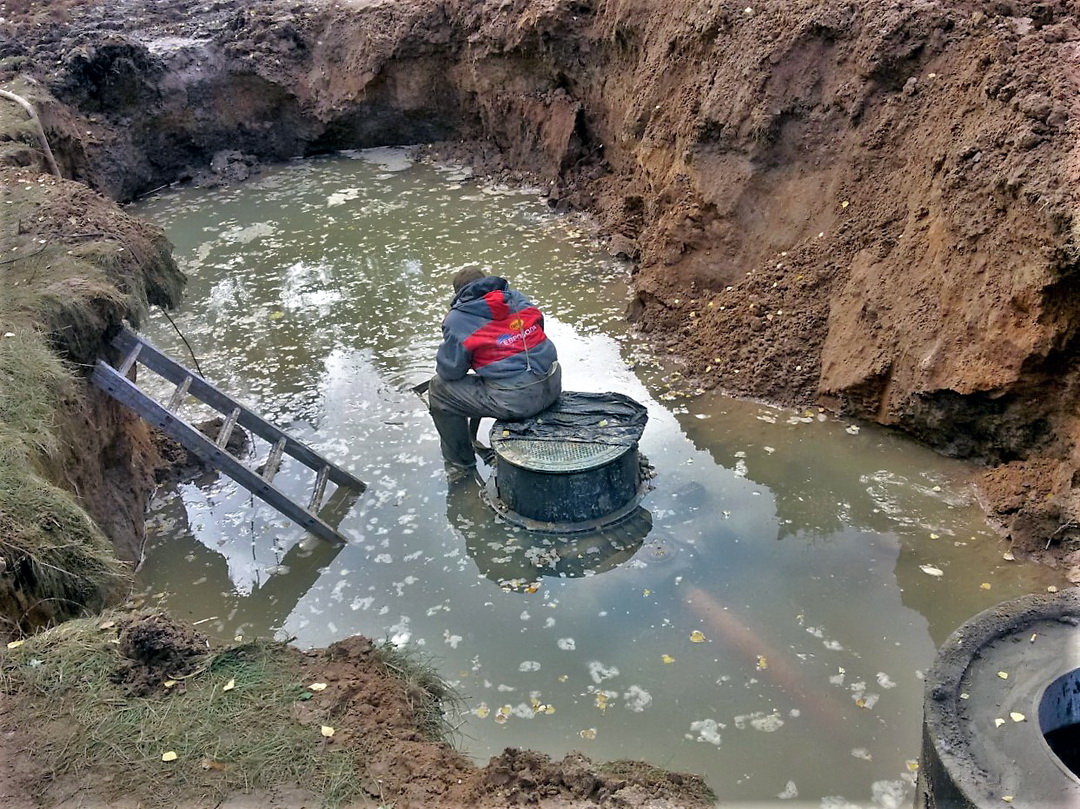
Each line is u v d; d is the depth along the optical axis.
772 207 7.68
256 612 5.37
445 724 4.22
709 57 8.39
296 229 11.18
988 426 5.86
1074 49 5.98
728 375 7.12
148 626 4.00
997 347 5.64
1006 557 5.23
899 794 3.96
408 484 6.36
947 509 5.67
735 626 4.94
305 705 3.80
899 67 6.96
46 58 12.89
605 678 4.68
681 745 4.27
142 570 5.78
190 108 13.49
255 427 6.42
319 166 13.73
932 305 6.13
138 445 6.56
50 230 7.02
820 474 6.09
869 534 5.53
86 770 3.45
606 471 5.66
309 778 3.45
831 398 6.65
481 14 12.27
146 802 3.33
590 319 8.28
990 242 5.77
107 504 5.78
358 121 13.91
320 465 6.29
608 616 5.07
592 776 3.61
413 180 12.60
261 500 6.34
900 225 6.71
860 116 7.18
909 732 4.25
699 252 7.95
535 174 11.80
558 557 5.53
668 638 4.89
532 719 4.47
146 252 7.27
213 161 13.66
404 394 7.40
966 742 3.17
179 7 15.42
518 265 9.50
